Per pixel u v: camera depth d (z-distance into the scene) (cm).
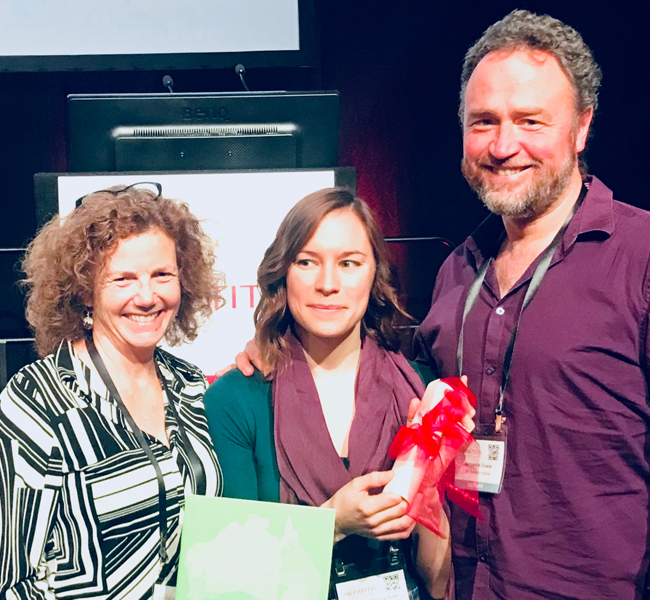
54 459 130
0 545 125
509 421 158
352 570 145
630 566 151
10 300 297
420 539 153
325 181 192
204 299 154
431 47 296
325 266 143
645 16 268
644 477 153
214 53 277
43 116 302
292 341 152
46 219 187
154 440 139
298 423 146
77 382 135
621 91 272
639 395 151
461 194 299
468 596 163
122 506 133
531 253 162
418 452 139
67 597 132
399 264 304
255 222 191
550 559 155
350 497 137
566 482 153
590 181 165
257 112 206
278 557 129
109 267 137
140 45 274
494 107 152
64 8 270
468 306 168
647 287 148
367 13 297
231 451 148
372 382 151
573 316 154
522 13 159
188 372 156
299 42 278
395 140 302
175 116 205
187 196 189
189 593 130
